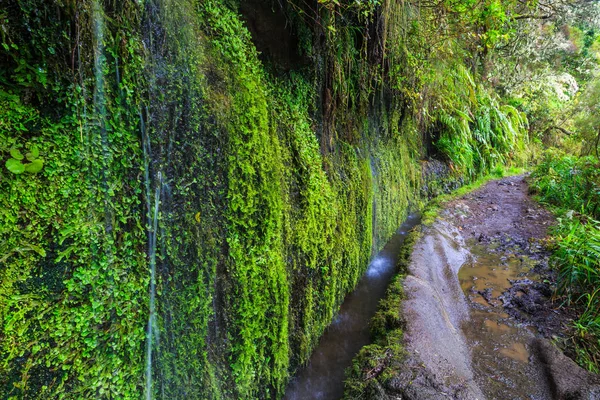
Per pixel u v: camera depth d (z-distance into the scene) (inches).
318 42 113.1
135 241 58.4
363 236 148.6
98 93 53.2
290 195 95.8
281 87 101.7
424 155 273.3
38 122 47.7
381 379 82.5
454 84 292.8
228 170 73.0
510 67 434.6
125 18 56.1
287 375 93.1
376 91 168.6
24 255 46.3
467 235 208.8
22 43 45.7
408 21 162.1
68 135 50.3
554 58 523.8
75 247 50.9
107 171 54.3
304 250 100.1
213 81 71.8
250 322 77.9
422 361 88.0
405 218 220.1
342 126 139.7
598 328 119.1
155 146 60.8
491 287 153.6
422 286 126.0
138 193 58.7
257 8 94.0
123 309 56.4
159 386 62.0
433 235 184.5
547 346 111.3
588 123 359.3
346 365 103.4
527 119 468.8
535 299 142.0
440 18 178.4
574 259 142.3
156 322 61.3
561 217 224.5
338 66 123.6
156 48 61.5
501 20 176.7
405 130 219.5
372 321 112.3
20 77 45.8
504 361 108.0
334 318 123.0
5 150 44.7
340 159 134.3
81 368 51.7
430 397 76.2
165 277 62.8
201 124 67.8
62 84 49.6
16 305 45.4
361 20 130.2
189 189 66.2
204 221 68.8
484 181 337.7
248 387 78.3
